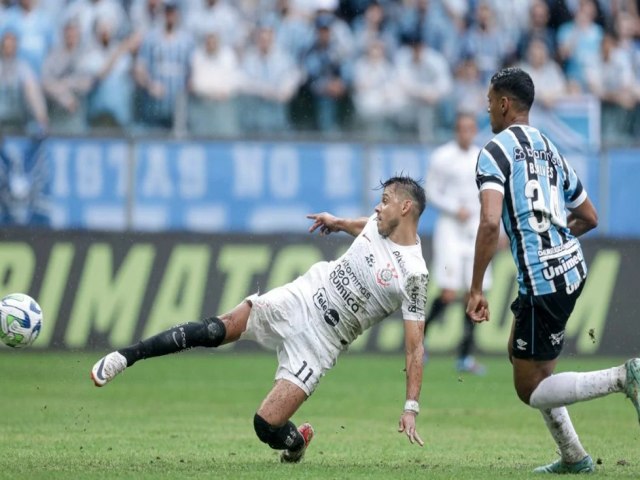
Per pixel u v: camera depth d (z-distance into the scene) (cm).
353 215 5928
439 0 6775
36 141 5722
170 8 6406
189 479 2244
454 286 5306
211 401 4059
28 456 2656
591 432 3338
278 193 5903
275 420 2473
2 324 2556
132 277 5566
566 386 2298
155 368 5194
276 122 6525
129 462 2553
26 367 5059
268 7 6600
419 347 2433
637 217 6028
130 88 6388
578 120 6481
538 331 2344
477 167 2364
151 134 5822
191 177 5847
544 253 2325
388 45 6681
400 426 2367
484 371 5138
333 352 2533
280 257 5666
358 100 6600
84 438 3045
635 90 6812
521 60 6819
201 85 6400
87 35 6388
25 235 5531
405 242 2500
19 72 6275
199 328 2480
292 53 6556
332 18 6625
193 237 5625
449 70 6706
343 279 2512
